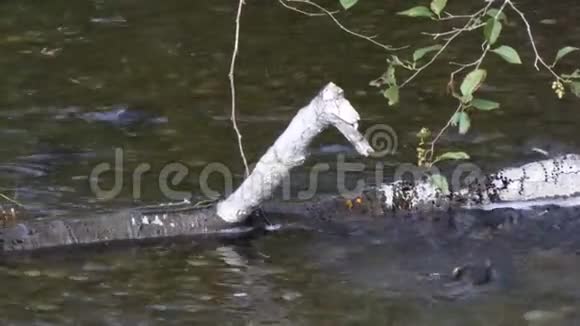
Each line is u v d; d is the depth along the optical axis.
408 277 12.38
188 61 17.91
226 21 19.34
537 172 13.78
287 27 19.06
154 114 16.19
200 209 13.17
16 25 19.17
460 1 19.98
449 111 16.05
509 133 15.32
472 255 12.77
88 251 12.82
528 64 17.47
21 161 14.75
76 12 19.69
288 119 15.98
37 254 12.76
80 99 16.64
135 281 12.33
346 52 18.12
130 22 19.34
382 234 13.17
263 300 11.98
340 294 12.09
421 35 18.66
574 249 12.83
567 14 19.25
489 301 11.95
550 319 11.59
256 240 13.04
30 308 11.84
